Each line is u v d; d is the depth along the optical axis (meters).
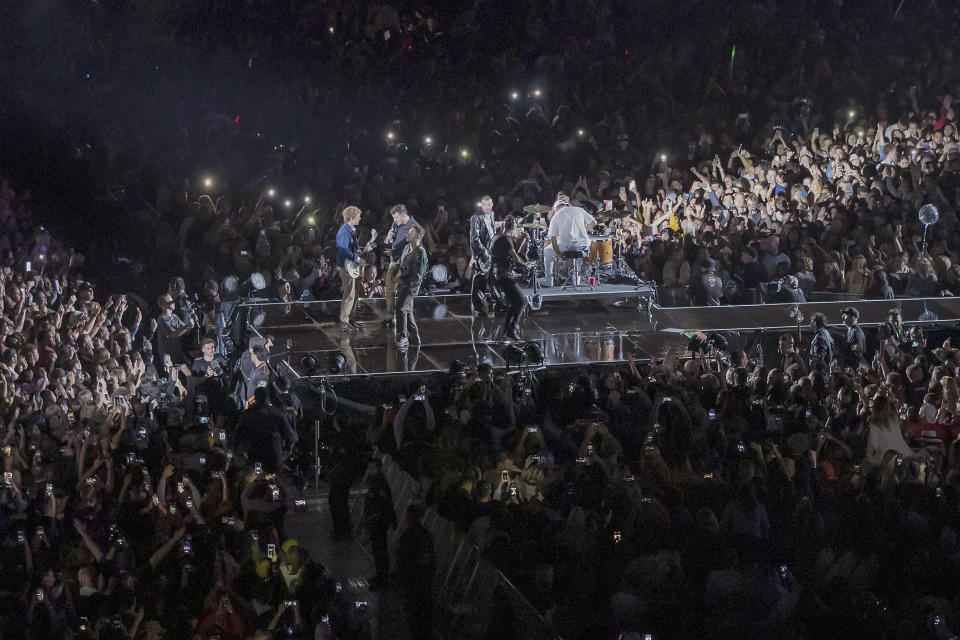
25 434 21.86
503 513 18.77
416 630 18.14
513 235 32.28
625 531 17.20
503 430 22.27
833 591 15.95
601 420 21.97
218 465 20.34
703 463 20.39
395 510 22.34
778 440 22.28
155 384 27.52
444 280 32.72
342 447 23.14
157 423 23.41
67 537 18.59
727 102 48.28
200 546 17.86
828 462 20.48
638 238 37.91
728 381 25.12
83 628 15.64
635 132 46.59
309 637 16.64
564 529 17.20
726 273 35.34
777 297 34.62
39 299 29.17
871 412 22.09
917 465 20.34
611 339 30.17
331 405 26.73
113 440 22.20
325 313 32.34
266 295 34.00
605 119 46.59
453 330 30.84
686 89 49.81
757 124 47.78
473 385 23.06
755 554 17.69
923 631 15.27
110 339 28.08
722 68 49.91
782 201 39.94
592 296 31.83
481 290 32.06
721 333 30.94
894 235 37.12
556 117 46.22
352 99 47.12
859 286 35.53
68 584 17.08
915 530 17.56
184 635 16.28
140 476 19.50
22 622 15.87
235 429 24.83
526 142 44.41
